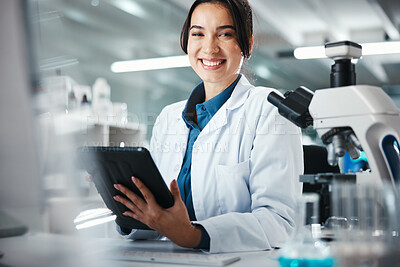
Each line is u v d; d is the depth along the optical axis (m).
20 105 0.60
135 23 7.67
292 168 1.46
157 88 8.89
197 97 1.76
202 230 1.20
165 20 7.36
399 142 0.98
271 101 1.25
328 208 1.01
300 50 7.22
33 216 0.62
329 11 6.04
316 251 0.90
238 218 1.25
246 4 1.66
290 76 8.73
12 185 0.61
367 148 1.00
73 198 0.64
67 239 0.64
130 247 1.27
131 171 1.12
